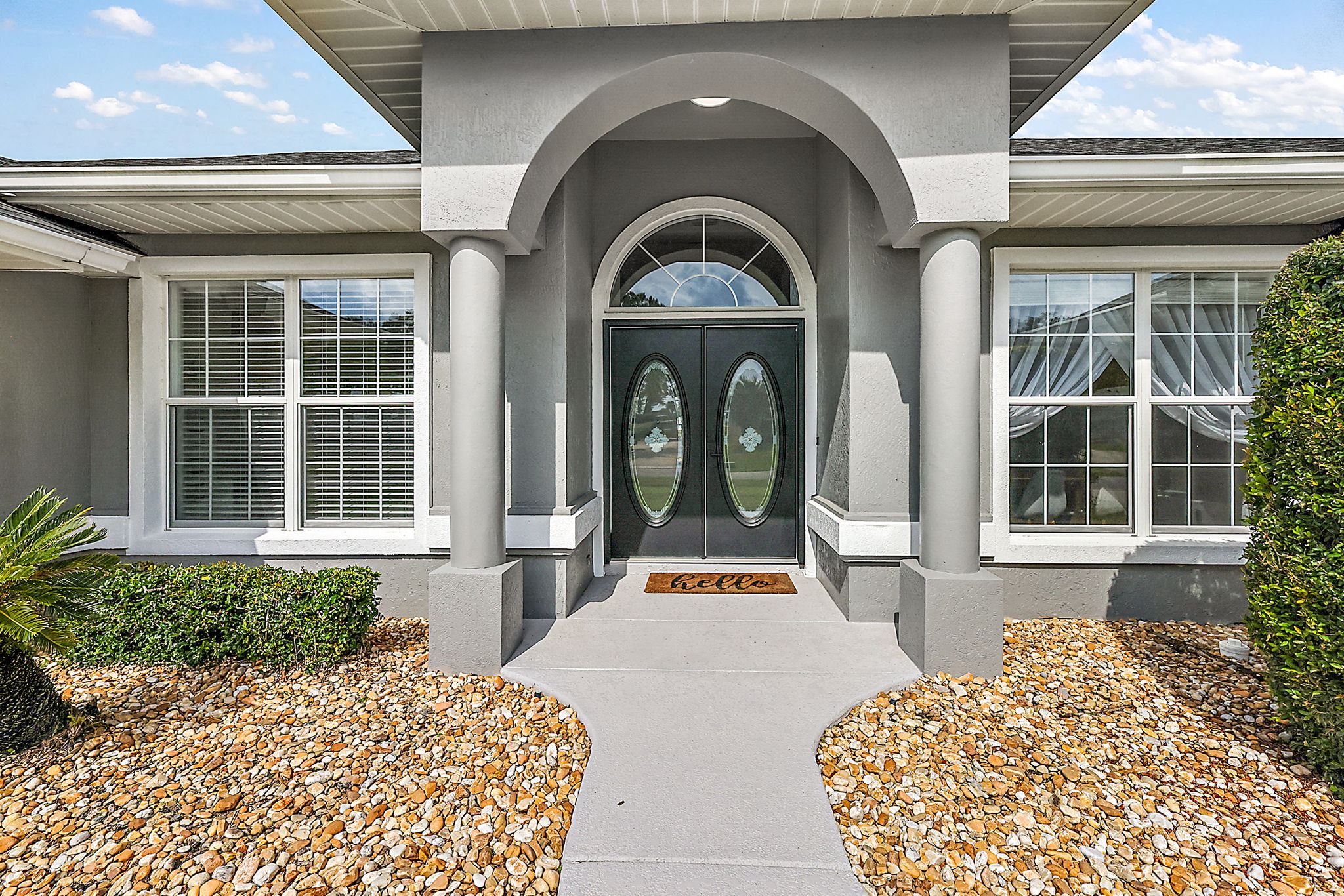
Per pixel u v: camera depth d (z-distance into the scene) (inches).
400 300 215.0
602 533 241.1
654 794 104.0
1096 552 199.3
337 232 205.9
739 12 140.8
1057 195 171.5
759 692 140.2
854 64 145.1
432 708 136.6
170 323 218.1
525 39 147.7
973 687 145.9
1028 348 207.5
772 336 247.1
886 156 150.6
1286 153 156.3
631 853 91.5
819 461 233.0
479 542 156.3
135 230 203.8
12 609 111.7
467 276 154.6
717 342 248.8
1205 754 119.6
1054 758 118.0
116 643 156.9
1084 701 140.7
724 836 95.0
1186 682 150.6
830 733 126.5
